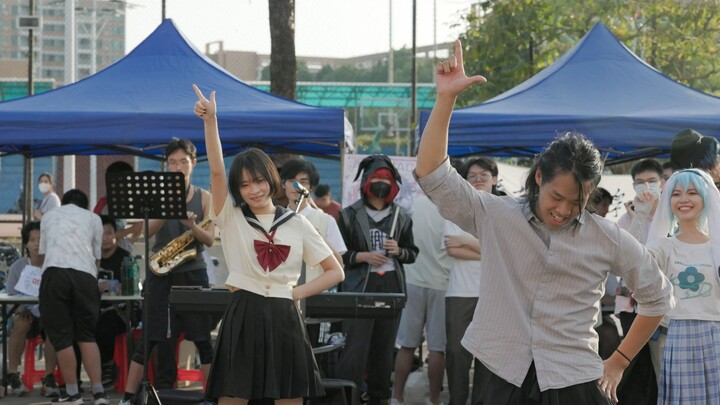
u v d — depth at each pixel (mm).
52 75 29984
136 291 8125
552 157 3211
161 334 6922
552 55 15828
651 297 3488
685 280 5133
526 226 3359
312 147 9852
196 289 5715
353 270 6996
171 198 6207
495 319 3400
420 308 7469
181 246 6867
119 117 7840
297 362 4680
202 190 7066
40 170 23031
